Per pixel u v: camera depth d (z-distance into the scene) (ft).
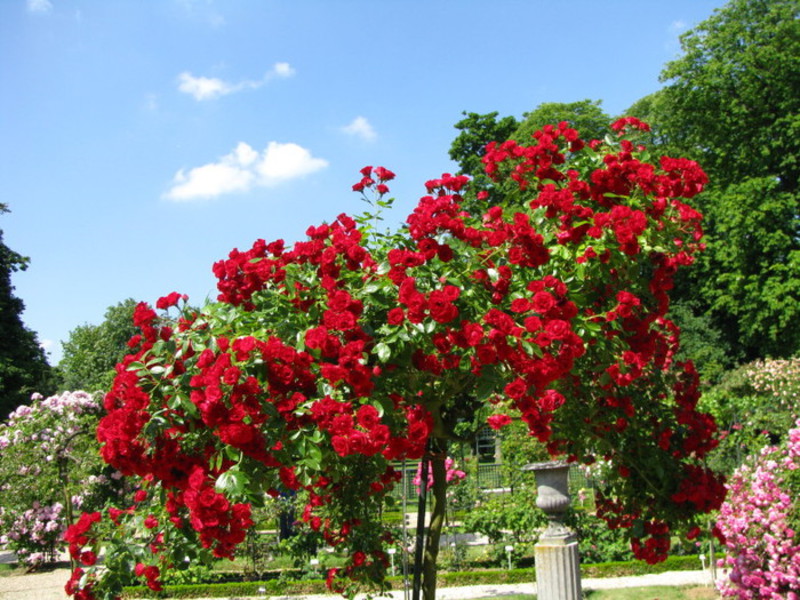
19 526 41.50
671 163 12.67
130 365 10.43
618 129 13.98
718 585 22.00
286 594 32.86
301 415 9.97
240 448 9.70
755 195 65.87
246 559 36.42
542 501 21.52
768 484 19.94
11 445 40.32
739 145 70.79
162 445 10.46
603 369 12.34
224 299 11.86
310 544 33.12
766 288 64.34
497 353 10.13
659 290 12.56
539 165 13.39
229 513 9.80
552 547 21.01
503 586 32.81
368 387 10.00
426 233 11.07
